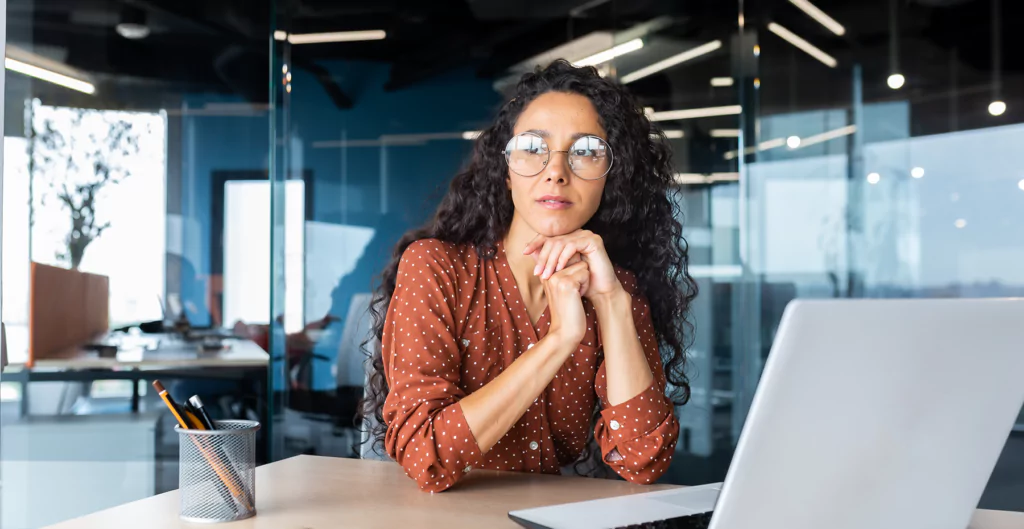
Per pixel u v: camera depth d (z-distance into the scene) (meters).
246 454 0.86
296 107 2.95
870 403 0.64
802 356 0.60
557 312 1.08
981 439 0.70
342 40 2.96
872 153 3.01
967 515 0.73
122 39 4.89
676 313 1.49
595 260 1.12
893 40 2.99
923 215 2.97
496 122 1.33
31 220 4.37
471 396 1.03
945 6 2.96
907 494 0.69
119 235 4.77
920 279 2.97
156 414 3.53
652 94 3.04
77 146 4.67
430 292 1.20
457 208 1.33
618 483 1.05
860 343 0.62
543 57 3.02
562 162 1.19
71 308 3.73
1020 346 0.68
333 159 2.96
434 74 2.98
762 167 3.04
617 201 1.33
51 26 4.61
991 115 2.93
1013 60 2.92
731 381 3.02
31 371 3.36
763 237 3.04
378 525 0.83
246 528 0.82
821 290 3.02
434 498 0.95
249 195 5.24
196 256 5.12
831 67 3.02
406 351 1.15
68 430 3.38
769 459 0.62
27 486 3.33
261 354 3.83
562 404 1.28
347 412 2.91
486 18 3.00
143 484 3.46
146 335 4.64
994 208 2.92
